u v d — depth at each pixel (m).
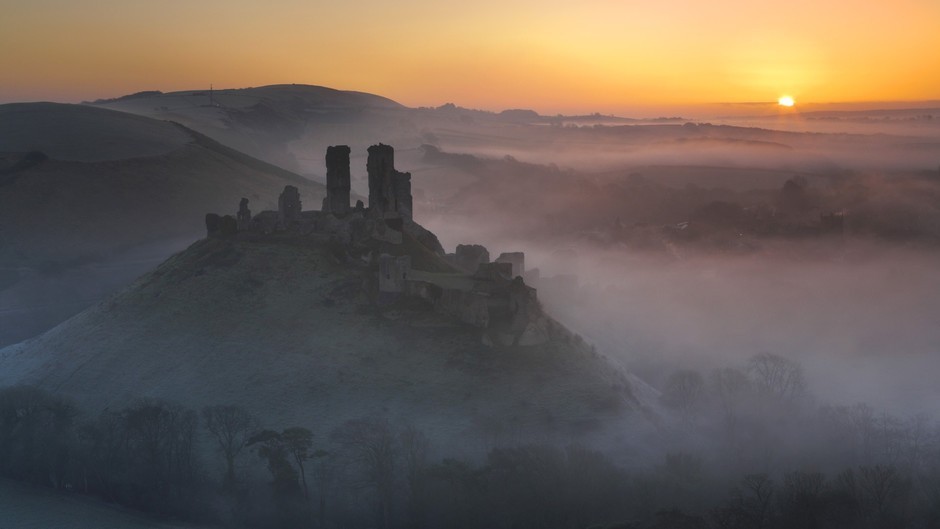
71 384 198.00
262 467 161.75
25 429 176.62
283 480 152.00
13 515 155.12
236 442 168.38
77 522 152.62
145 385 191.50
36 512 156.62
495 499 146.00
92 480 167.50
